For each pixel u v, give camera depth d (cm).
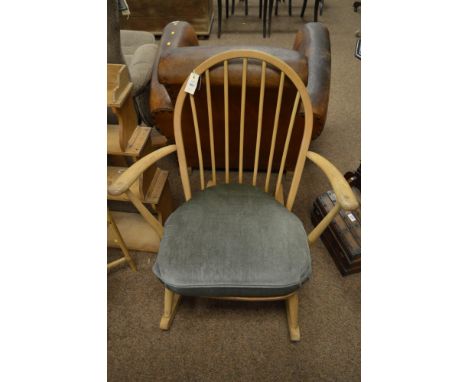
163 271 86
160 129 147
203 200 102
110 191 82
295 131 138
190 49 113
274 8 341
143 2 269
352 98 221
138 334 120
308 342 117
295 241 90
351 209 77
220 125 138
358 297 129
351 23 310
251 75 106
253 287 84
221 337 118
